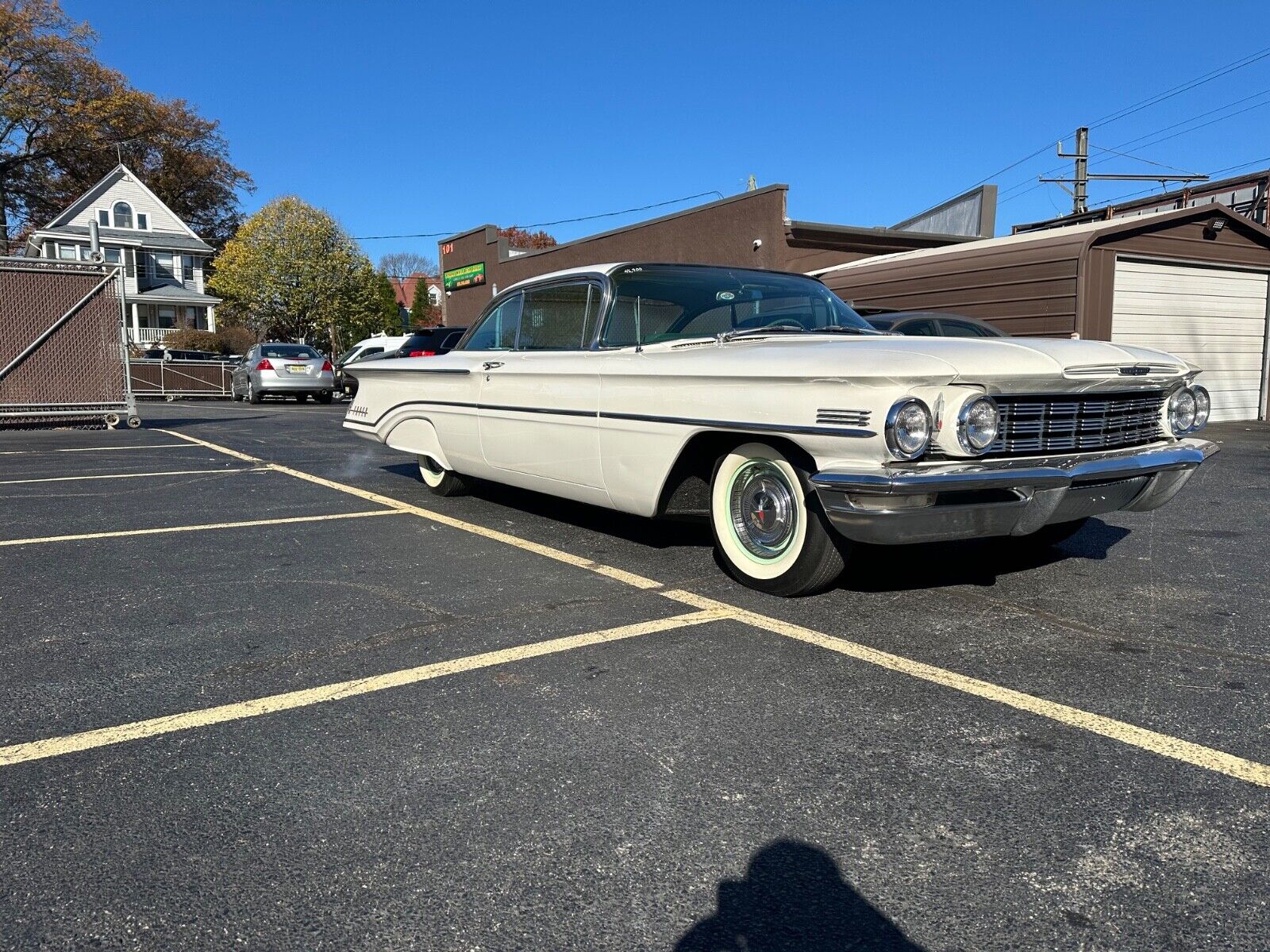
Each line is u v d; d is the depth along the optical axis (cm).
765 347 397
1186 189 1870
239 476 788
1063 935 183
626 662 332
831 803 234
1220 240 1298
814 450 357
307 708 292
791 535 394
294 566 471
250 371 2081
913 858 210
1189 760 256
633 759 257
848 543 381
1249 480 785
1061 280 1162
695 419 402
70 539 531
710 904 194
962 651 343
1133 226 1181
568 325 504
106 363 1225
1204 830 221
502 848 214
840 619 381
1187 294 1308
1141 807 232
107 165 4981
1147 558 493
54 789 241
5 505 638
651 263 494
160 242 4397
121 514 608
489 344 581
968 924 187
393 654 341
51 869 206
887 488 327
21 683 312
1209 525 583
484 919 189
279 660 334
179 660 334
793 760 257
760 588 414
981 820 226
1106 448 389
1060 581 443
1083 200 2872
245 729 277
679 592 421
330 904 194
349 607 399
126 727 279
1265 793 238
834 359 350
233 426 1310
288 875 204
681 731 276
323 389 2072
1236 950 179
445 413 602
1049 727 278
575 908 193
